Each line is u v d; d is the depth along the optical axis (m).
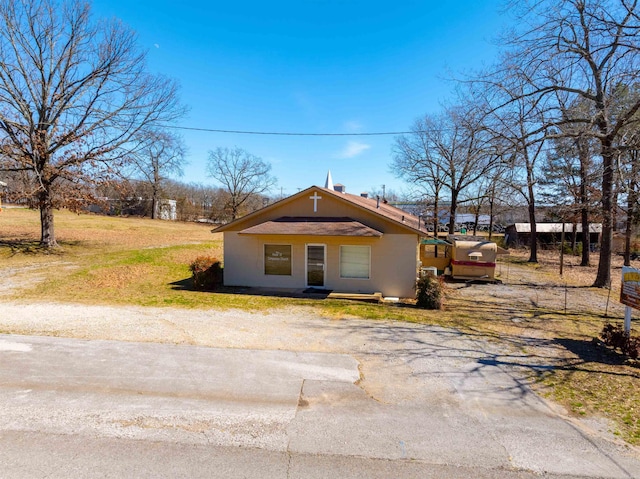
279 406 5.21
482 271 19.02
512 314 11.48
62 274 15.16
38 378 5.86
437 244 20.86
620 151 10.64
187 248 23.92
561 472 3.91
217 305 11.05
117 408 5.04
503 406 5.33
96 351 7.02
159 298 11.90
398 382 6.05
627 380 6.26
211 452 4.14
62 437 4.35
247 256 15.27
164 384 5.78
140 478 3.69
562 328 9.74
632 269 7.57
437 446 4.33
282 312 10.45
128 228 35.31
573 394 5.73
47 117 19.88
